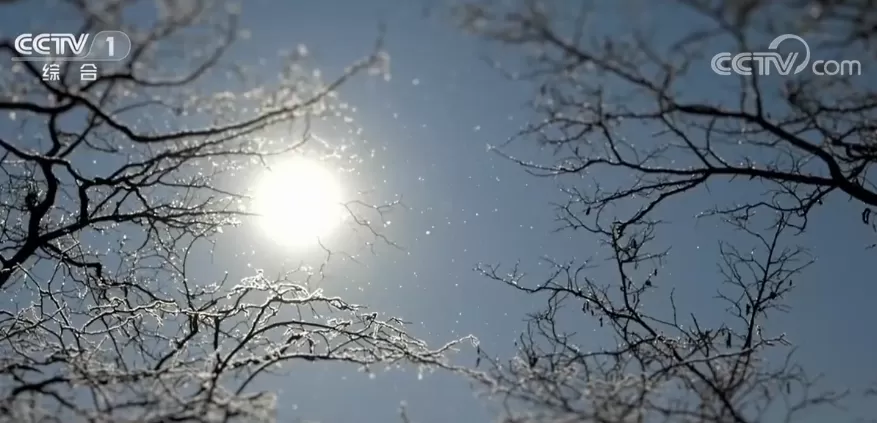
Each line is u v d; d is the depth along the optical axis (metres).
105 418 5.20
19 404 5.50
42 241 7.54
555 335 7.28
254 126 5.69
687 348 7.39
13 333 7.37
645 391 5.49
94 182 7.05
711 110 5.49
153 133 5.79
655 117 5.68
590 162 6.70
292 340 6.70
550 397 5.71
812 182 6.32
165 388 5.75
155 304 7.46
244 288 7.19
